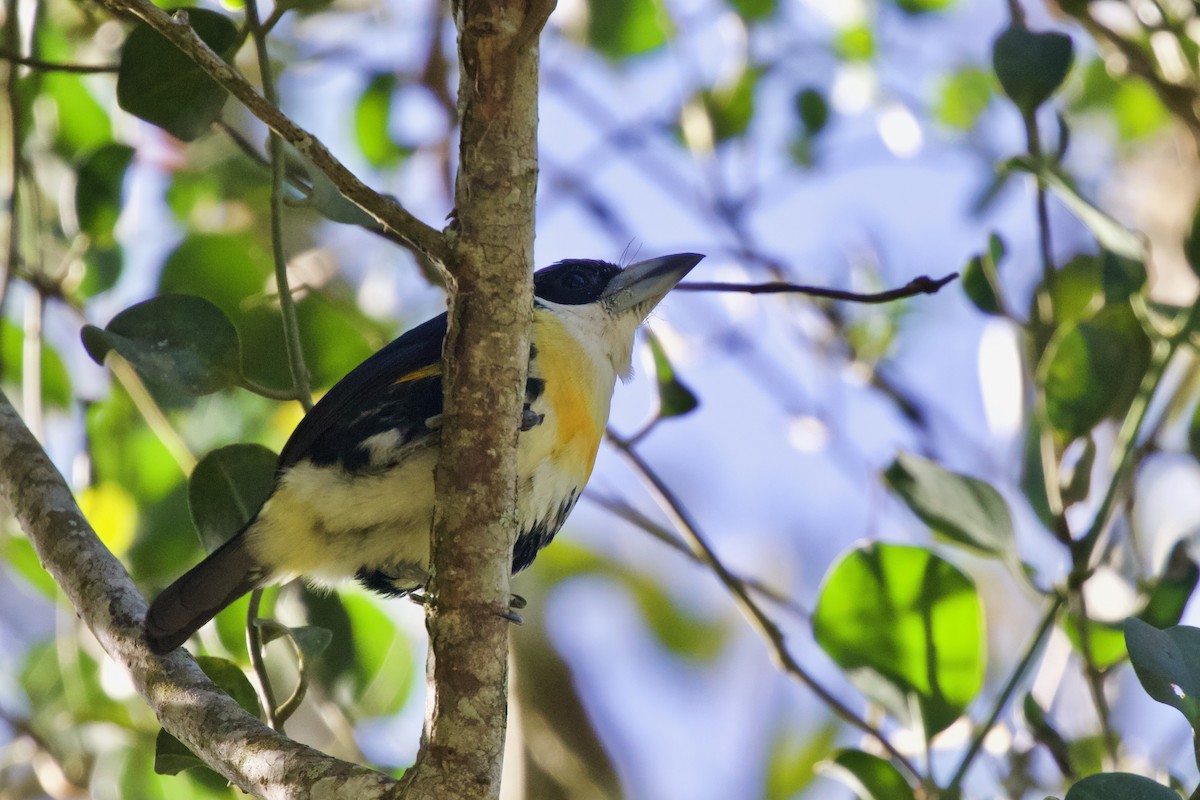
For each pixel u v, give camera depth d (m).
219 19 7.43
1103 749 7.96
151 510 9.38
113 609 6.51
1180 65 9.67
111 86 10.52
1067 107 12.96
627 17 11.39
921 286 7.75
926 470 7.71
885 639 7.47
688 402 8.51
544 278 8.40
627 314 8.33
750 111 11.28
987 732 7.16
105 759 9.26
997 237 8.45
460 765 5.41
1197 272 7.71
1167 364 7.31
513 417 5.50
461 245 5.34
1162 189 12.17
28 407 8.51
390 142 11.16
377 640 9.11
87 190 8.95
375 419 7.07
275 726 6.71
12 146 8.55
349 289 10.98
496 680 5.49
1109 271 7.89
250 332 9.19
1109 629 7.69
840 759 7.17
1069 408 7.37
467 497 5.48
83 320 9.21
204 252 9.59
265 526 7.02
